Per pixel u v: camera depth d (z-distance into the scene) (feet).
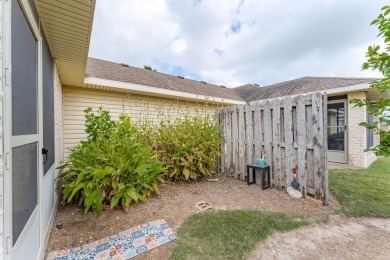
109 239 7.09
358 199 10.43
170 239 7.00
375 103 7.07
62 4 6.86
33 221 5.69
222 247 6.56
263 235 7.27
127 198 9.20
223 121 16.16
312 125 10.39
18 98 4.71
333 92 20.94
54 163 10.59
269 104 12.60
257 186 12.89
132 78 20.94
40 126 6.72
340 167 19.62
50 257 6.23
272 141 12.51
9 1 3.84
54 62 11.30
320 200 9.99
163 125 14.67
